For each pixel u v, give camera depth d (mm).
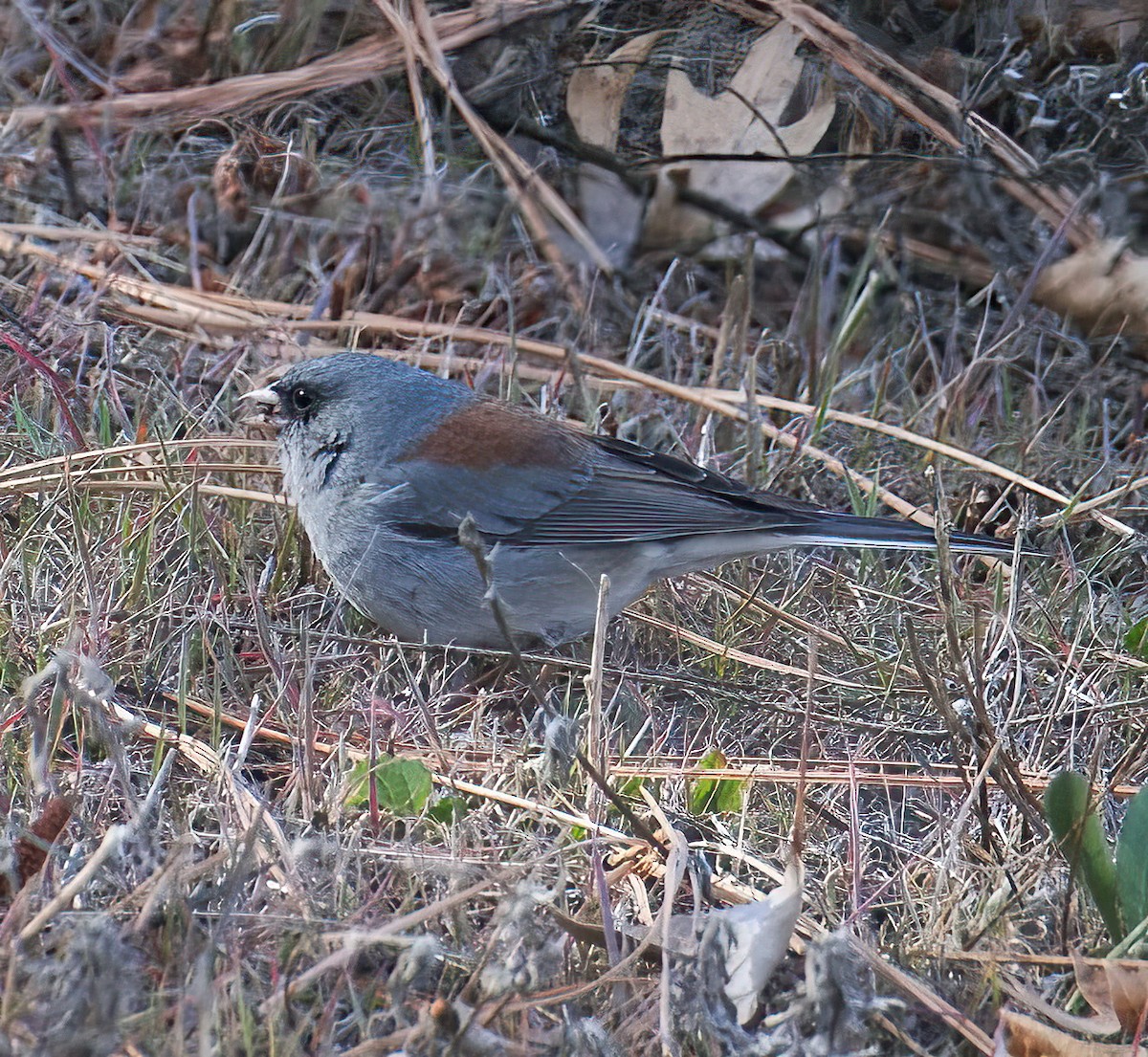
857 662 8461
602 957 5629
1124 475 10406
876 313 11781
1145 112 11594
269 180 11750
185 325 10812
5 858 5562
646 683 8172
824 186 12141
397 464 8375
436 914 5418
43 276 10969
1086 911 6227
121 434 9445
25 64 12141
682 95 12062
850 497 9883
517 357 10891
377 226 11430
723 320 11359
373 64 12141
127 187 11742
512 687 8320
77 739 6750
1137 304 11266
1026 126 12094
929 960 5844
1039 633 8578
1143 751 7547
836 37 11867
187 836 5723
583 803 6770
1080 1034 5504
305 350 10719
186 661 7020
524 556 8352
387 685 7949
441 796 6656
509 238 11891
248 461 9695
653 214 12203
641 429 10773
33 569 7910
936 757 7656
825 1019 4828
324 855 5875
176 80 12102
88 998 4535
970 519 9938
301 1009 5203
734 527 8438
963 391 10750
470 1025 4746
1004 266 11914
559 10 12023
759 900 6051
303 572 8977
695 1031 5012
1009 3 12156
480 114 12156
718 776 6973
